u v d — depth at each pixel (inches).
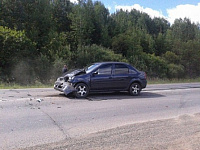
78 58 1494.8
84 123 265.7
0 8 1332.4
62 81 437.4
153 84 817.5
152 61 1895.9
